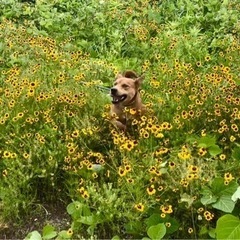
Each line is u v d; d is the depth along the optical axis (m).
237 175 4.18
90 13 7.68
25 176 4.27
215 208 3.92
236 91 5.20
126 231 3.91
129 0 8.21
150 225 3.83
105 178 4.37
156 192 4.01
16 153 4.56
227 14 7.46
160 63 6.17
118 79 4.72
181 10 7.96
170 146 4.66
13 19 7.71
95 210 4.08
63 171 4.47
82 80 5.68
